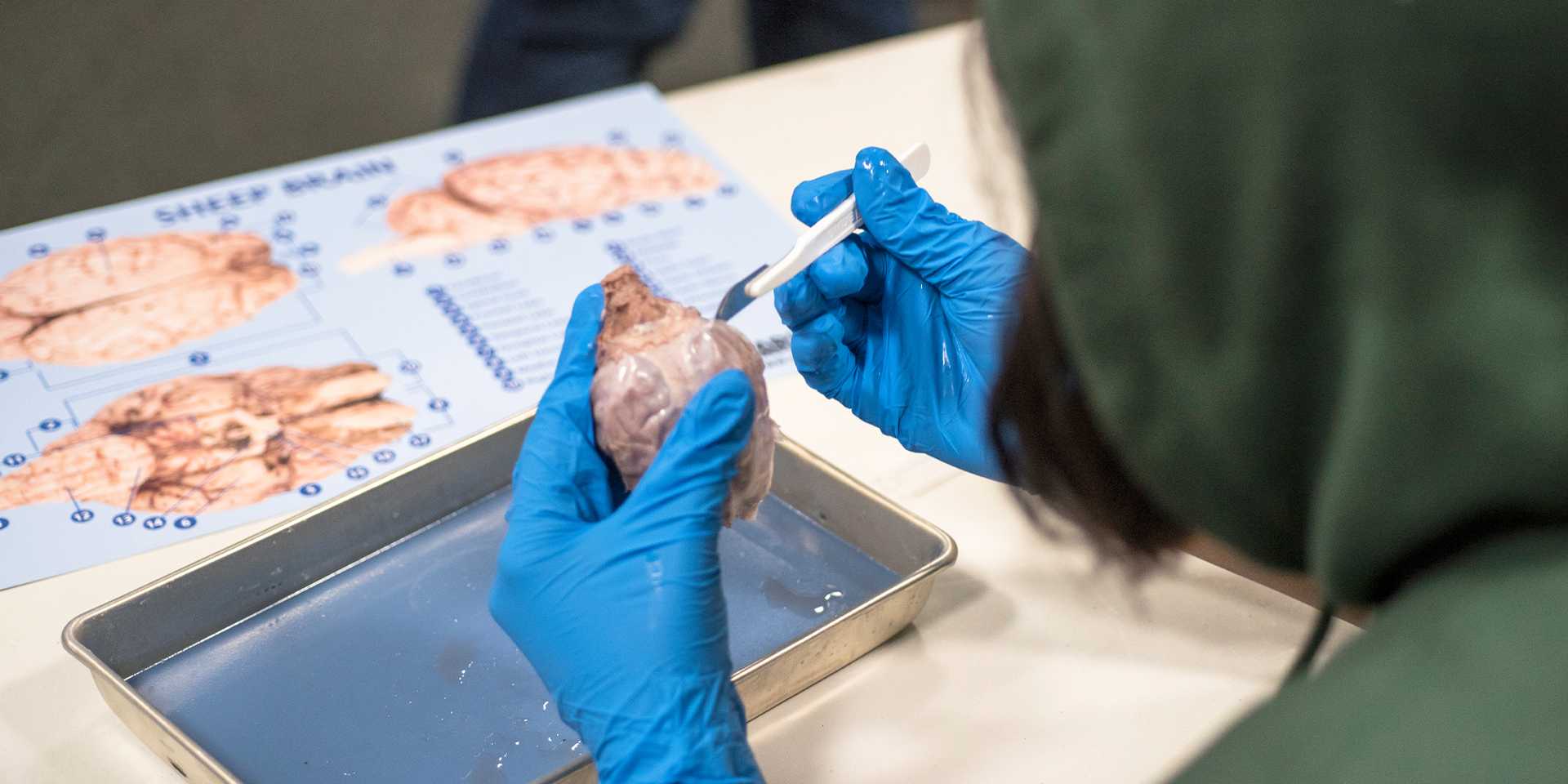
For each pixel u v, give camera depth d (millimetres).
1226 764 412
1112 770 812
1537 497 414
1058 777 808
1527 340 394
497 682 856
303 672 858
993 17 488
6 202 2463
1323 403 457
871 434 1110
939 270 930
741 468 792
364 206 1387
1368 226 409
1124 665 891
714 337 795
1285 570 552
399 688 849
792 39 2090
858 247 916
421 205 1391
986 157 566
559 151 1496
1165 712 854
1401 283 409
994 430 643
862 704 854
